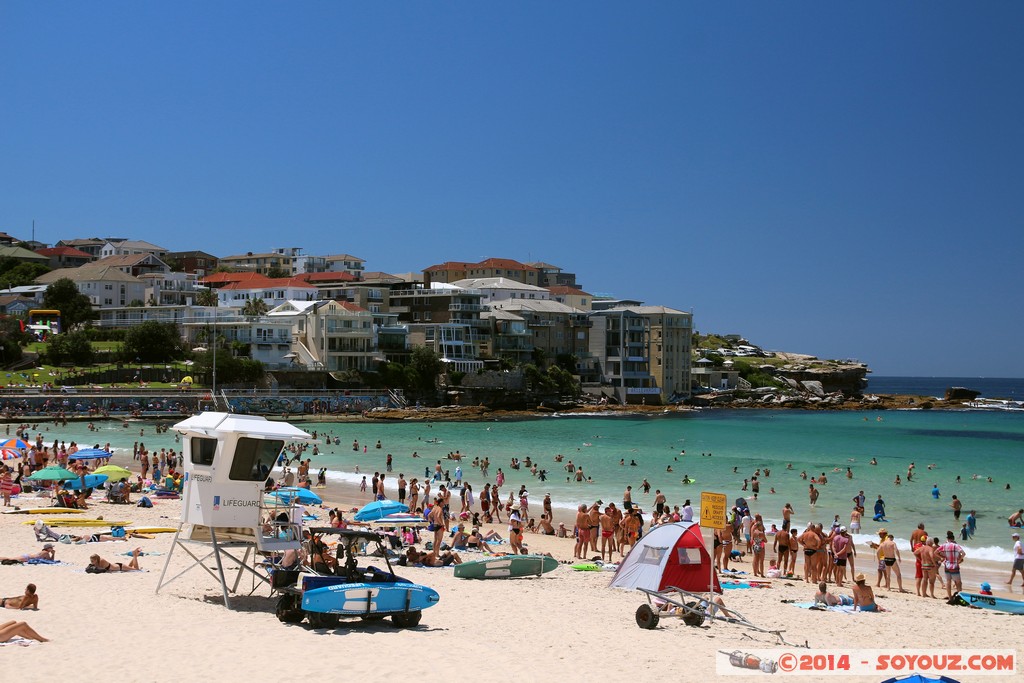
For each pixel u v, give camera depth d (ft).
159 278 590.14
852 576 101.30
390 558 101.65
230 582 81.25
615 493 199.00
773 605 84.38
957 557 95.14
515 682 52.01
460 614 72.84
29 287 568.82
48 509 128.57
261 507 71.51
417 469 245.04
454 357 537.24
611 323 604.90
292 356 485.97
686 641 65.62
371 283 643.86
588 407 545.44
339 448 305.53
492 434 377.09
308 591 62.85
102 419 385.09
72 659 53.06
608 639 65.16
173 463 209.26
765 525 156.46
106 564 84.38
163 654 54.90
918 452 322.96
